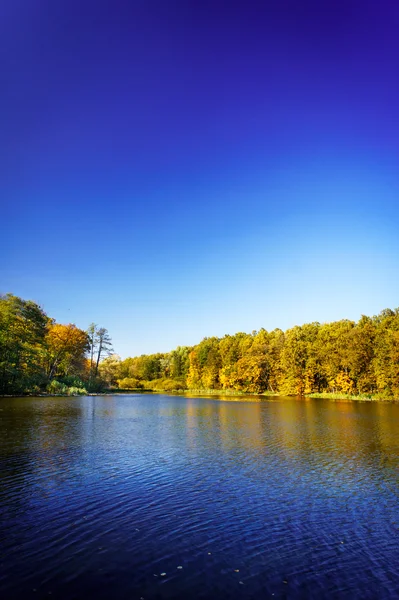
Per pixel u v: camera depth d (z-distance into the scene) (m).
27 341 72.00
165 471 18.41
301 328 111.50
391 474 18.30
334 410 51.81
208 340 145.88
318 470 18.94
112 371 129.75
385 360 78.12
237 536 11.63
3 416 36.44
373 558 10.46
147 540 11.20
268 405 61.69
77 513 13.02
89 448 22.94
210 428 32.59
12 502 13.79
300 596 8.63
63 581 8.95
